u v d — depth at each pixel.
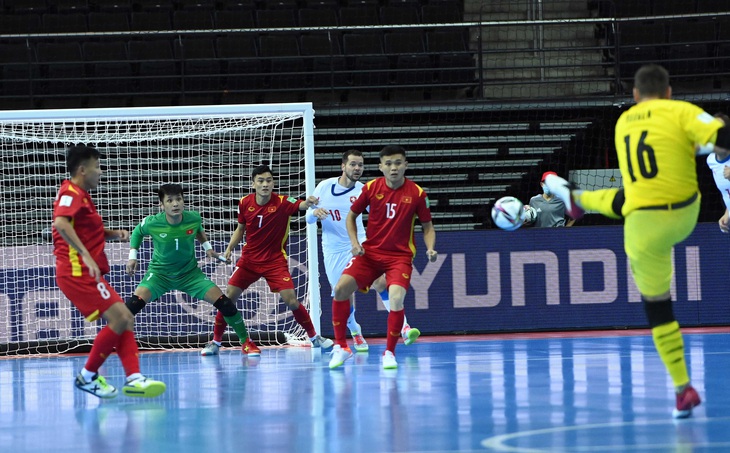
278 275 22.03
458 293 26.47
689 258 27.05
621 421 10.48
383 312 26.25
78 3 40.66
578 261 26.70
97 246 13.82
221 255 21.84
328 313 26.25
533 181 35.34
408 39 38.12
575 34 39.31
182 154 32.19
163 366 19.42
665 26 38.09
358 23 39.53
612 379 14.77
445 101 33.91
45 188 30.78
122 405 13.16
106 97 36.31
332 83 34.59
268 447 9.25
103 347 13.59
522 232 26.66
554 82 34.75
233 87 36.88
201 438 9.96
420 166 35.34
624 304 26.72
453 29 39.00
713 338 22.97
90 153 13.74
